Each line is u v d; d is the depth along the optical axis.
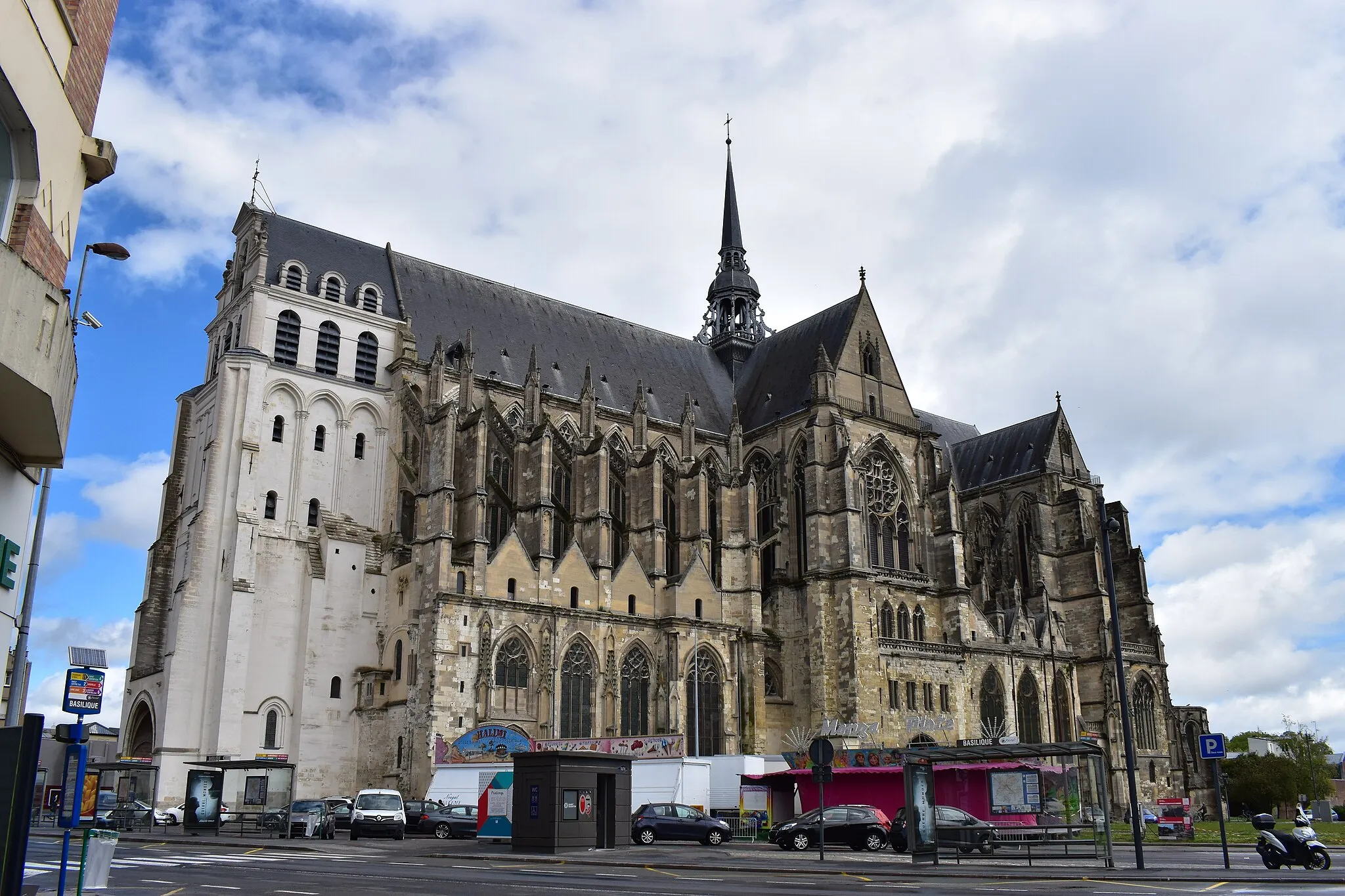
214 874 33.66
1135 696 118.06
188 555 81.19
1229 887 31.62
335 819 66.62
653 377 114.44
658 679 87.81
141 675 83.31
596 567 87.12
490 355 100.12
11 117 20.27
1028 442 128.75
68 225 23.30
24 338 20.00
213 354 92.00
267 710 78.62
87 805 33.09
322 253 93.44
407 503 87.19
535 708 80.12
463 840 60.19
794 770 67.00
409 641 79.19
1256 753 174.50
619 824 51.38
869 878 35.75
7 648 24.02
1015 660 107.62
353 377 89.69
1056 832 48.38
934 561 106.38
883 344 111.19
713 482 101.06
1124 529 126.50
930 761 44.12
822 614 96.44
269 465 83.50
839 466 98.94
